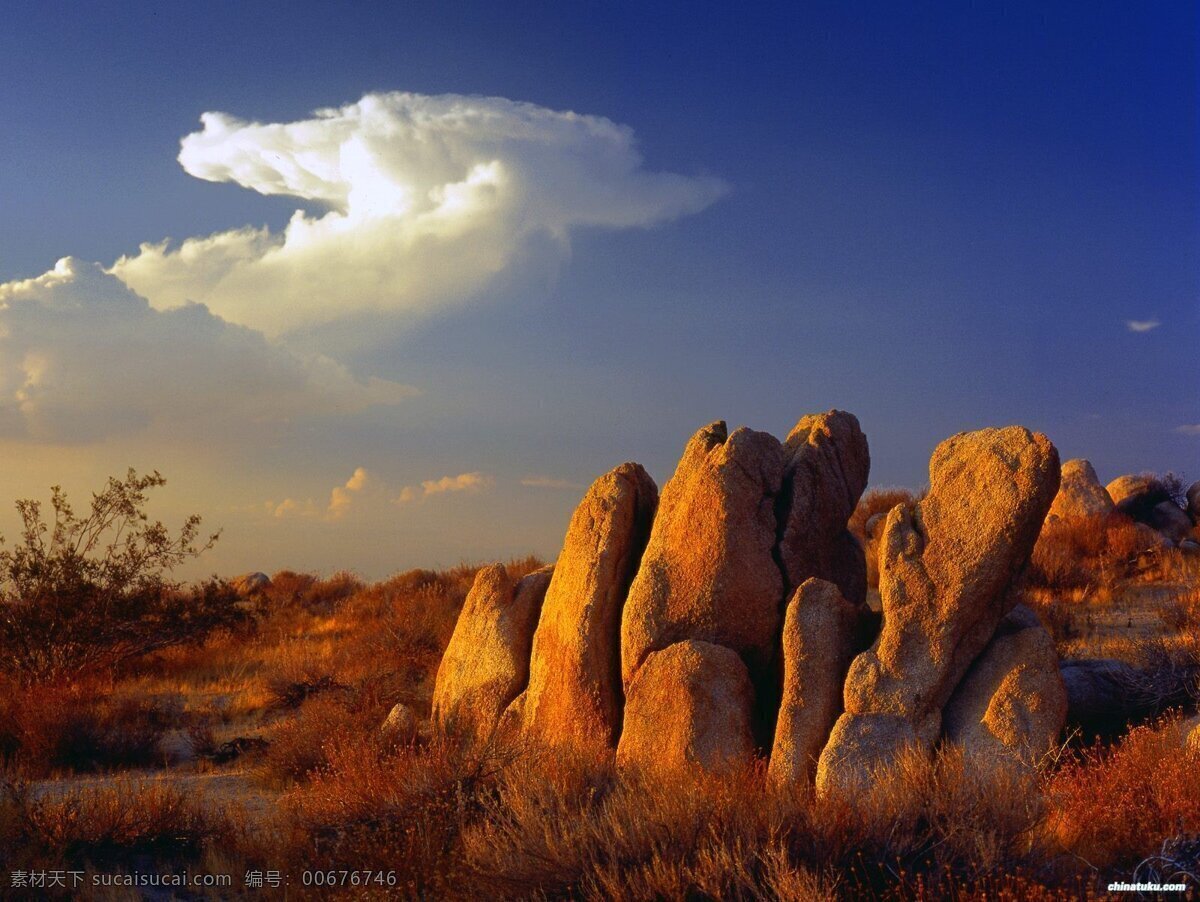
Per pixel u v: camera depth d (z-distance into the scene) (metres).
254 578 32.09
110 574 20.00
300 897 7.11
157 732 13.55
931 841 6.07
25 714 12.83
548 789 7.38
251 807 9.84
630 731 8.88
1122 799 6.54
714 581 9.24
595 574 10.04
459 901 6.43
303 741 11.48
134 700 15.55
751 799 6.64
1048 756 7.77
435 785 8.19
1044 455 8.30
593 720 9.61
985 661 8.38
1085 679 9.70
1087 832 6.38
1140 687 9.62
